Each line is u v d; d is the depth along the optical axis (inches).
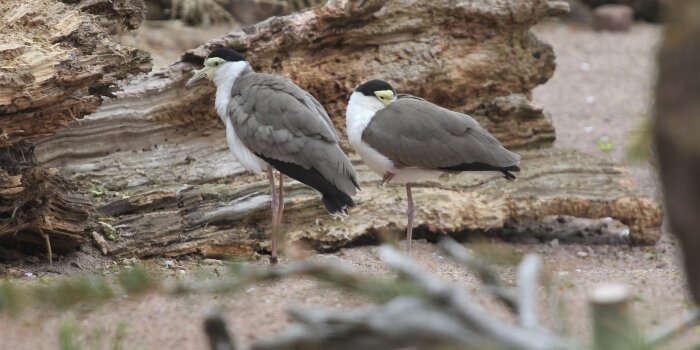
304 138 448.1
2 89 394.9
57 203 447.5
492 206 565.6
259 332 318.7
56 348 311.6
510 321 327.6
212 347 258.5
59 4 448.1
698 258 222.7
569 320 331.3
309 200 526.3
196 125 550.9
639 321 339.6
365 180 558.9
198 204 507.5
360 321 228.8
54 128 427.8
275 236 473.1
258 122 453.1
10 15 432.1
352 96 488.4
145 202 493.7
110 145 530.0
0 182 413.1
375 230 538.6
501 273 418.6
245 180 538.0
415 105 483.2
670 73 216.5
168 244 490.3
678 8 214.1
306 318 233.8
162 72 542.0
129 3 487.5
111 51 437.4
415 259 503.5
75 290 249.0
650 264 539.5
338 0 556.4
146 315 341.4
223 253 502.6
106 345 313.6
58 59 410.0
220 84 478.6
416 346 230.4
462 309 227.8
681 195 218.7
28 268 444.8
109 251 470.9
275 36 548.4
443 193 562.6
